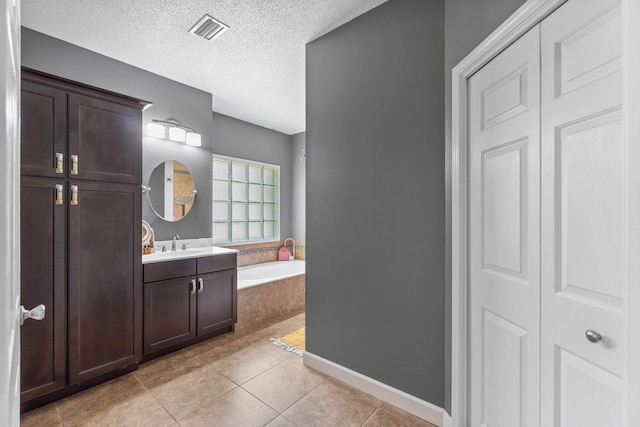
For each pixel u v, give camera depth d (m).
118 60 2.61
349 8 1.93
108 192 2.02
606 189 0.86
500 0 1.21
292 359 2.41
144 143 2.85
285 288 3.62
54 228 1.78
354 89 2.01
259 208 4.61
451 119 1.52
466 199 1.47
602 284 0.87
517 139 1.17
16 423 0.77
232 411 1.77
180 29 2.18
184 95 3.09
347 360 2.06
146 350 2.30
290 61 2.62
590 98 0.89
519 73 1.15
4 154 0.45
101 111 1.98
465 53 1.43
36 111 1.71
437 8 1.63
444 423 1.58
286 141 4.94
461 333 1.47
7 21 0.45
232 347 2.63
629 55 0.66
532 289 1.10
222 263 2.87
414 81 1.73
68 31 2.20
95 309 1.97
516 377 1.18
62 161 1.81
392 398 1.82
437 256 1.64
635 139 0.64
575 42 0.94
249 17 2.03
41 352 1.75
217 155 3.98
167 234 3.03
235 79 2.99
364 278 1.96
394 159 1.81
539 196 1.07
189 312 2.60
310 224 2.27
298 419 1.70
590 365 0.90
